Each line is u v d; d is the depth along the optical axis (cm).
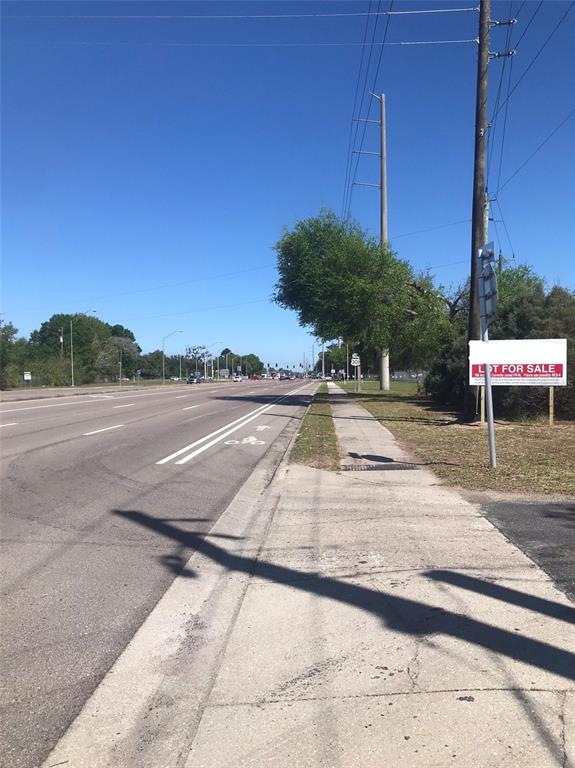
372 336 2841
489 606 461
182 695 356
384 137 3653
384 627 434
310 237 3250
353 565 570
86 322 13175
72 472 1077
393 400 3164
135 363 15938
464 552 591
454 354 2461
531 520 700
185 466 1160
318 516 756
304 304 3216
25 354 10550
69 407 2858
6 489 929
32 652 412
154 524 737
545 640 405
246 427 1952
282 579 545
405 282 2858
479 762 287
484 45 1609
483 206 1695
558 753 292
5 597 508
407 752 296
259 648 412
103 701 352
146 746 309
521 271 3459
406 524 700
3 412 2494
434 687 352
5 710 344
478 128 1655
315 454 1257
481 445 1328
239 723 325
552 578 516
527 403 1855
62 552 628
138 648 417
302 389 5916
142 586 534
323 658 393
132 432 1742
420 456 1196
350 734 311
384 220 3675
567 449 1237
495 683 354
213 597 508
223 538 681
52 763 298
